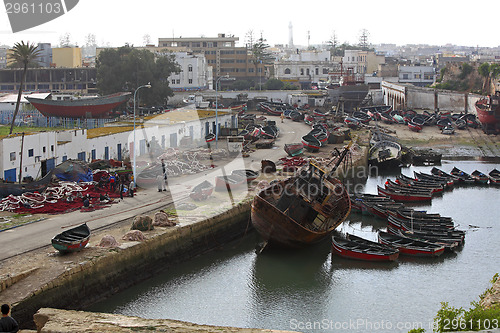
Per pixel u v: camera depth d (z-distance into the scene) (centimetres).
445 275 3098
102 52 9675
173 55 12081
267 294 2808
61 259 2602
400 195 4825
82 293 2525
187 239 3197
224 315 2584
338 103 10500
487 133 8600
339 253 3334
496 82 11331
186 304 2675
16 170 4041
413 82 15475
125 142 5425
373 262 3294
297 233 3225
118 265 2733
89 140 4878
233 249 3450
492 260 3341
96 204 3578
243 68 15512
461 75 12581
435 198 5031
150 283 2880
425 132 8894
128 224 3198
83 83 12056
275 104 11269
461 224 4138
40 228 3080
